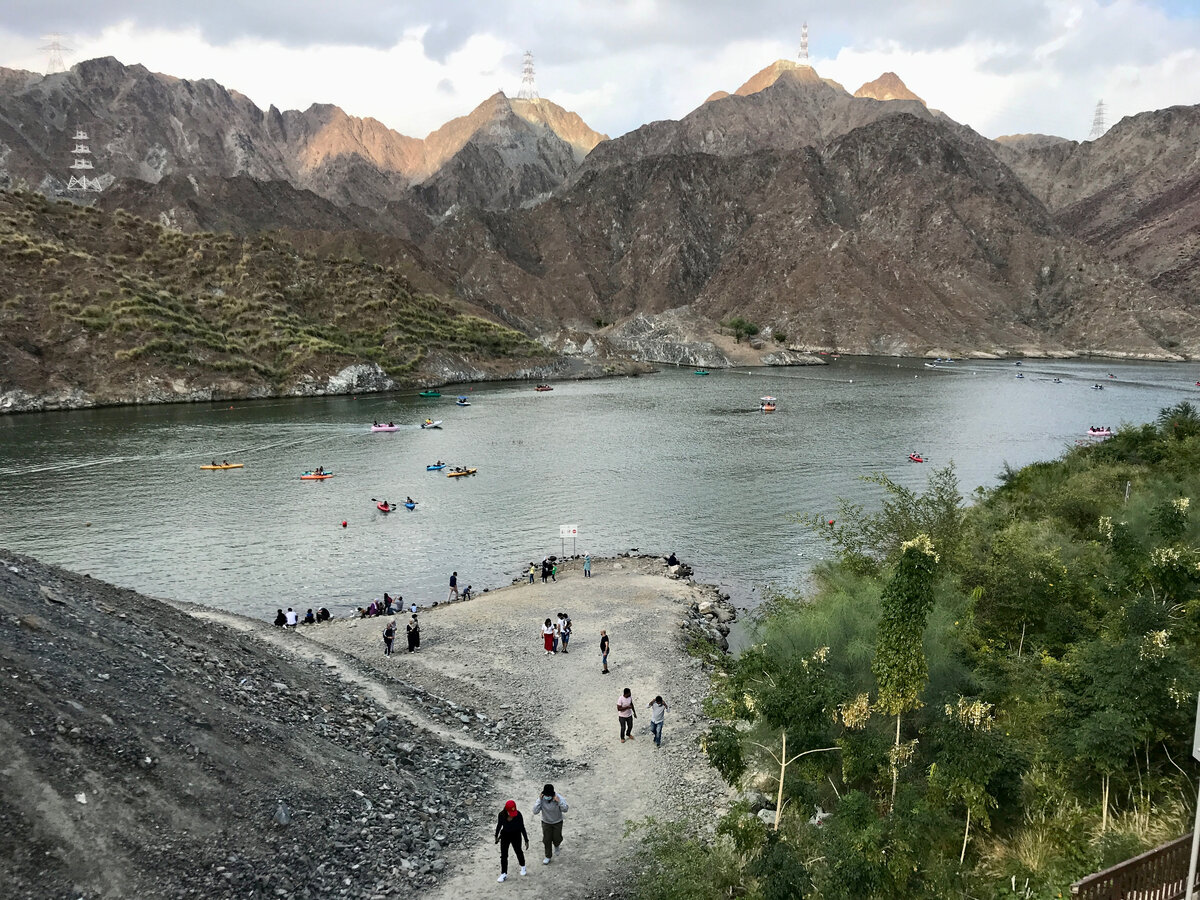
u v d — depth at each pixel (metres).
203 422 117.38
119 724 15.61
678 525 61.97
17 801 12.73
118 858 12.99
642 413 129.12
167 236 186.62
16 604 18.19
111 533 59.25
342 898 14.71
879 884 13.47
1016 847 15.12
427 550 55.97
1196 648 18.39
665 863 16.12
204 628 24.22
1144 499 33.47
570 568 51.28
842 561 32.16
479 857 17.50
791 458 88.12
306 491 73.56
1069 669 17.19
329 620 40.88
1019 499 43.94
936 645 19.23
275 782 16.81
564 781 22.36
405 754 21.25
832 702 16.27
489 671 32.12
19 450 91.75
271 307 177.00
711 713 17.69
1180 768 15.40
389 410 134.00
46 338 140.12
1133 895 11.54
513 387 178.25
